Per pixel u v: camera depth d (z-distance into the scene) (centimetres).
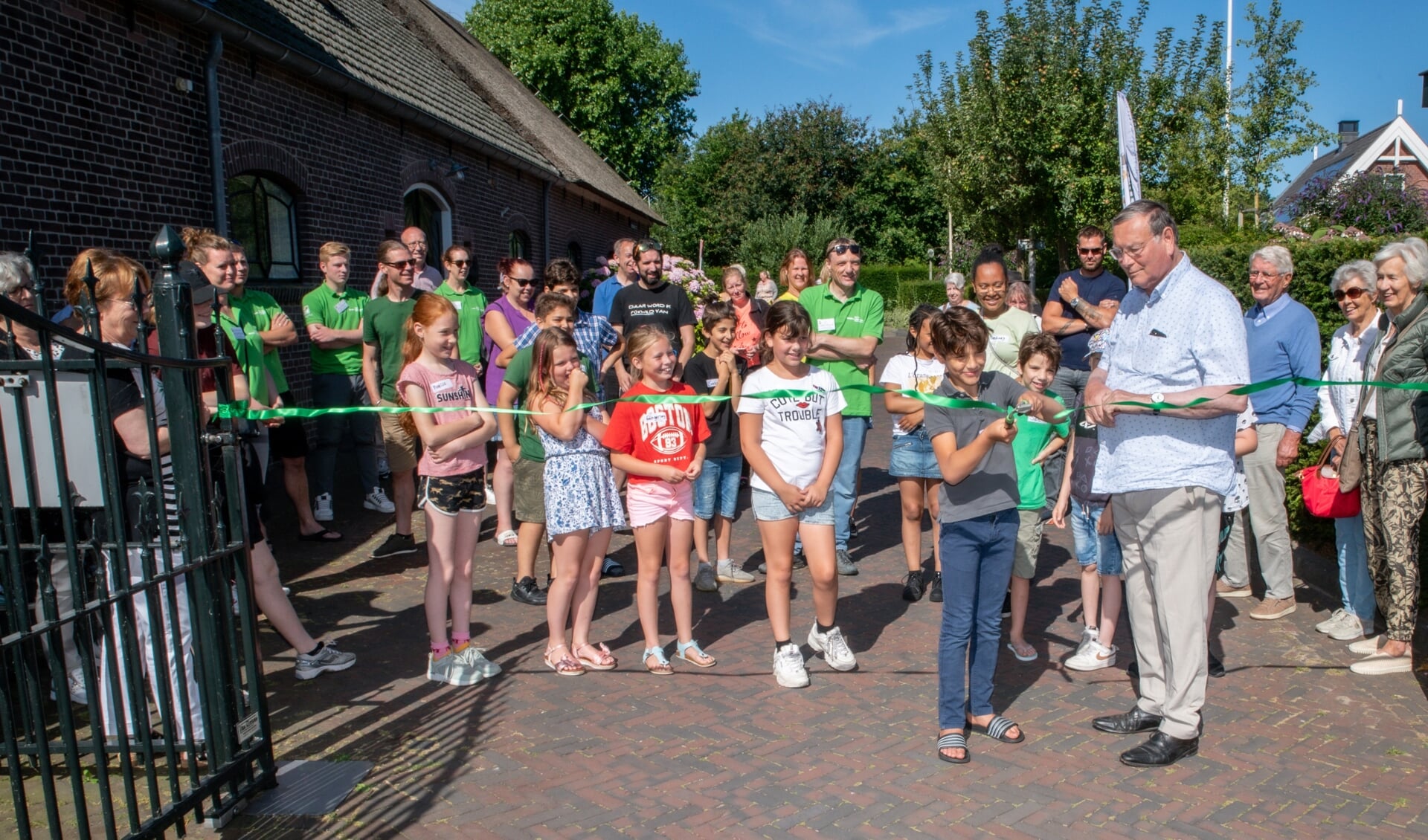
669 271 1222
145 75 732
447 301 444
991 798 333
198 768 345
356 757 365
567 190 2009
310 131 977
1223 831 311
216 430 328
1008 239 2023
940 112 2031
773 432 427
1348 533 479
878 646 484
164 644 295
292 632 435
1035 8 1784
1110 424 357
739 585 594
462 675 434
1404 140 3497
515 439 520
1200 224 1507
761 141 3984
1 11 598
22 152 615
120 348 274
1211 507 353
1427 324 415
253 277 907
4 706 258
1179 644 354
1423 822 316
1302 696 416
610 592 581
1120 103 552
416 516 755
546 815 323
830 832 312
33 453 283
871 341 591
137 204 723
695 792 338
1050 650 479
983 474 364
